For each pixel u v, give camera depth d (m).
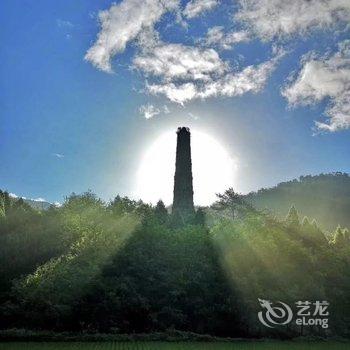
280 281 60.16
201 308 53.19
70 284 49.28
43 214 81.62
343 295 60.62
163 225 75.94
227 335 52.12
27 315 45.59
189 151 108.31
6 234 70.19
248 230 70.19
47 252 62.03
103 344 38.00
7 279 54.69
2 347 34.47
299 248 66.31
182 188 105.44
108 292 50.31
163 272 56.84
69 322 46.34
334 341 50.78
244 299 54.50
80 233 67.75
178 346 38.50
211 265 60.44
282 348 40.59
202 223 92.56
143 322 49.50
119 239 62.34
